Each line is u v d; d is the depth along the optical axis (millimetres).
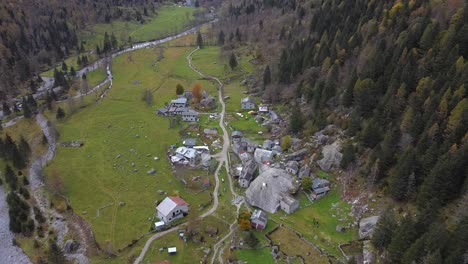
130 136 151500
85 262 96062
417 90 111312
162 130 154625
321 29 180625
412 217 87562
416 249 72812
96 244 100500
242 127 151625
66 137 152875
